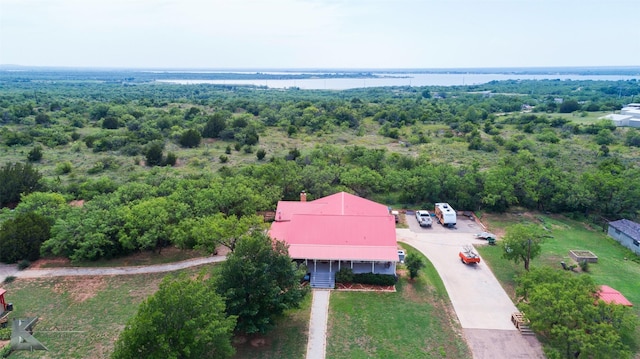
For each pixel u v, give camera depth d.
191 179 56.81
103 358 27.88
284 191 56.91
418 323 31.84
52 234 41.44
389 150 90.19
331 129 112.31
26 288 36.62
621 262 41.97
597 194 53.44
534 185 55.25
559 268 40.53
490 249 44.78
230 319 25.28
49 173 68.88
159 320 22.33
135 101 161.62
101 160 76.00
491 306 34.28
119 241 39.94
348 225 40.72
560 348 26.62
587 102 156.75
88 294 35.75
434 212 56.19
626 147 86.44
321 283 37.38
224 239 38.56
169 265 41.06
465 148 90.88
